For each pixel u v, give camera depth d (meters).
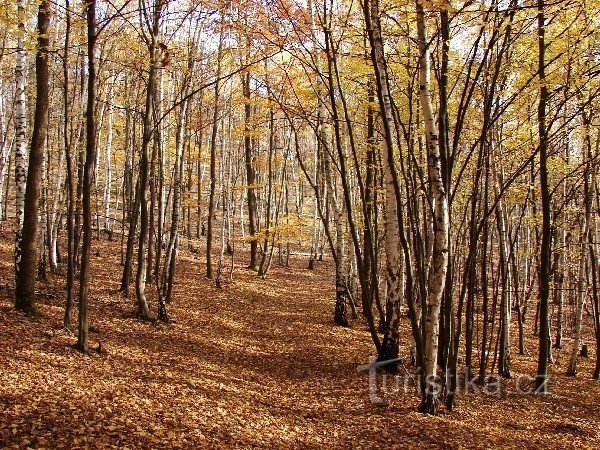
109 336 11.27
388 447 7.41
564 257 19.61
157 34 12.10
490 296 26.91
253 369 11.55
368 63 11.95
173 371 9.60
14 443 5.17
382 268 23.48
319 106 14.55
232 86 21.62
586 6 8.80
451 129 12.44
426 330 9.02
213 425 7.05
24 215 10.70
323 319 17.94
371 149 14.60
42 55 9.89
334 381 11.27
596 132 12.82
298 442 7.23
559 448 8.30
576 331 14.91
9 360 7.64
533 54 11.10
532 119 12.69
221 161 29.42
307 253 38.19
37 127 10.68
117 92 20.73
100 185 33.62
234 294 20.00
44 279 15.09
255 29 10.37
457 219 18.12
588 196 14.25
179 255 26.30
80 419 6.12
